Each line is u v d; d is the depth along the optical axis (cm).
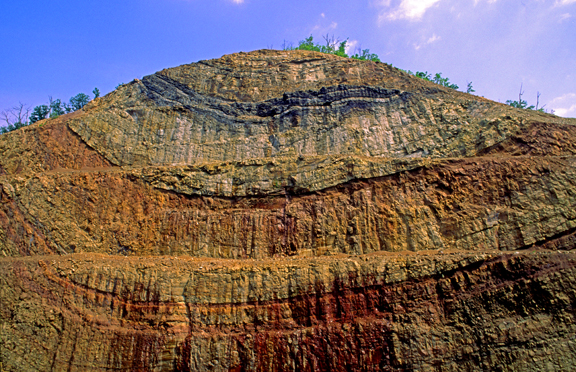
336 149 2356
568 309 1479
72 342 1719
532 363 1426
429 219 1878
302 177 2128
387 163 2050
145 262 1878
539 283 1527
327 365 1563
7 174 2352
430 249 1811
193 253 2012
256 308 1705
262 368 1595
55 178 2195
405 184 1992
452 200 1898
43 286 1844
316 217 1994
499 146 2062
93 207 2152
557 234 1689
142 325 1727
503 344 1473
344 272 1716
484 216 1814
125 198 2180
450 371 1482
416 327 1560
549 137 2006
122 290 1805
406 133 2338
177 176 2227
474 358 1484
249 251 1983
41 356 1700
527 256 1585
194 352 1639
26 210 2122
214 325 1702
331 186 2064
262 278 1755
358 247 1875
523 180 1845
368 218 1938
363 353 1559
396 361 1525
